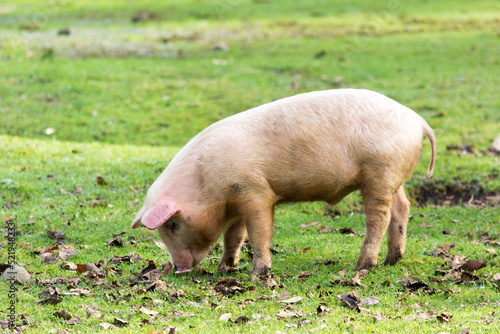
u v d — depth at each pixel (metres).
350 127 9.34
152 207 8.85
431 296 8.71
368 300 8.42
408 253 10.90
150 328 7.55
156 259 10.59
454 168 16.62
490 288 9.03
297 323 7.73
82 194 14.19
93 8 42.25
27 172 15.45
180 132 21.48
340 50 31.88
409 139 9.56
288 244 11.79
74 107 23.50
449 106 23.22
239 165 9.07
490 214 13.70
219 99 24.47
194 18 39.56
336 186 9.51
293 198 9.63
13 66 28.27
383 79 27.06
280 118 9.30
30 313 7.95
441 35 34.88
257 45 33.34
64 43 33.72
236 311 8.13
